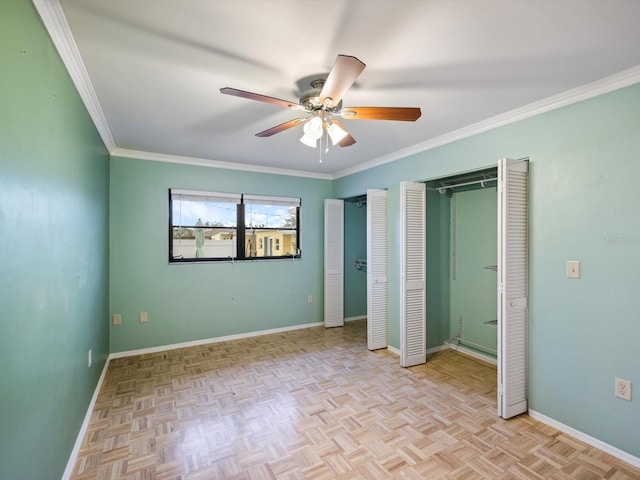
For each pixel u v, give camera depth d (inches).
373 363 133.9
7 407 40.8
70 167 70.2
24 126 45.5
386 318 153.2
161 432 85.4
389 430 86.5
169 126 109.9
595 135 80.7
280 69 73.1
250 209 174.2
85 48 64.5
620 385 76.3
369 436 83.9
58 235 62.0
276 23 57.2
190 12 54.4
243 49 65.4
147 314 146.9
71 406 72.2
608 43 63.1
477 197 145.8
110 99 88.2
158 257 149.5
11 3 41.3
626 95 75.4
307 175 189.6
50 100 56.6
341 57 52.8
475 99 88.5
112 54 66.8
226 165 164.9
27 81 46.5
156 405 99.2
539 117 92.1
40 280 52.3
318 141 128.3
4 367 39.9
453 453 77.4
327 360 137.1
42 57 52.3
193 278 157.2
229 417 92.6
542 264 91.7
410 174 138.3
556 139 88.4
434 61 69.5
